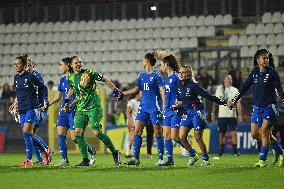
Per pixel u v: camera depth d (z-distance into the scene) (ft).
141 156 157.28
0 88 242.17
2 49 252.42
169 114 105.70
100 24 249.75
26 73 106.73
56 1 258.98
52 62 245.04
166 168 98.84
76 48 245.65
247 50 223.30
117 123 191.52
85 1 256.32
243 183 75.31
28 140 108.06
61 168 100.68
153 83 104.73
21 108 107.55
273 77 97.81
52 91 173.58
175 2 244.01
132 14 249.96
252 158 143.43
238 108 157.79
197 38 232.53
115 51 240.94
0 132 196.24
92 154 111.14
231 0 237.25
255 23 231.71
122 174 87.92
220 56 214.28
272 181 77.71
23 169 99.19
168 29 240.53
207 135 173.58
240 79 183.01
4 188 71.77
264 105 98.48
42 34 252.83
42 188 71.46
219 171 91.61
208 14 241.76
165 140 106.73
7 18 258.98
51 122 179.42
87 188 71.05
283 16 230.89
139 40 241.14
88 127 177.68
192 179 80.02
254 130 101.04
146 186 72.43
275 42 224.12
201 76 187.83
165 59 106.22
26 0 258.37
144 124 106.63
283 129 152.35
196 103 101.04
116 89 103.45
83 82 101.30
